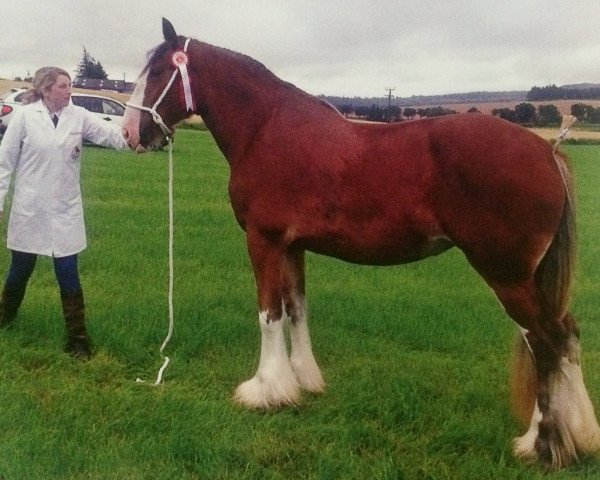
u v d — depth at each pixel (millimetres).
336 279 8055
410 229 3822
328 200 3990
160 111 4586
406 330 5992
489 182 3549
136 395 4453
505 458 3822
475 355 5484
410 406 4355
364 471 3646
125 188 14805
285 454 3822
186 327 5664
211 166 20531
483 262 3688
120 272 7648
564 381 3668
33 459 3586
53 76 4852
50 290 6695
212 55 4496
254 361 5160
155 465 3625
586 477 3672
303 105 4234
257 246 4309
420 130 3805
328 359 5371
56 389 4492
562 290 3664
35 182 4922
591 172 22125
